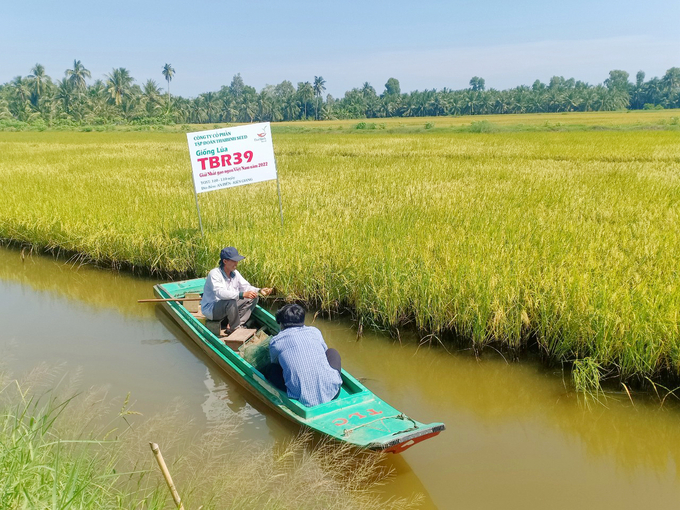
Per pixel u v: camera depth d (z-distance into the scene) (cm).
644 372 625
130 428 524
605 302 671
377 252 925
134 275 1107
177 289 916
